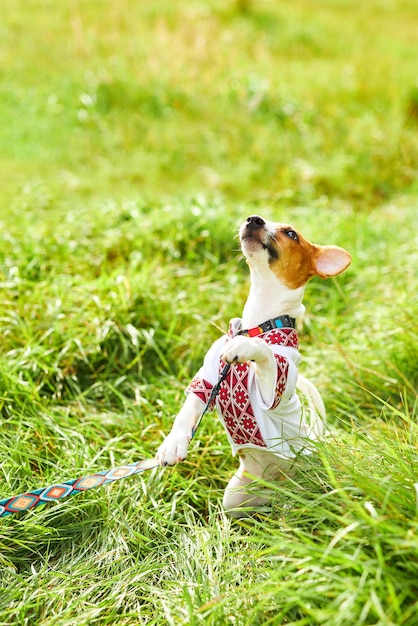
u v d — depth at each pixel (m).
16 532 2.96
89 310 4.58
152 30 12.37
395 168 8.28
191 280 5.24
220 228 5.90
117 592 2.73
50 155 8.74
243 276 5.48
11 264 5.16
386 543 2.34
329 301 5.24
